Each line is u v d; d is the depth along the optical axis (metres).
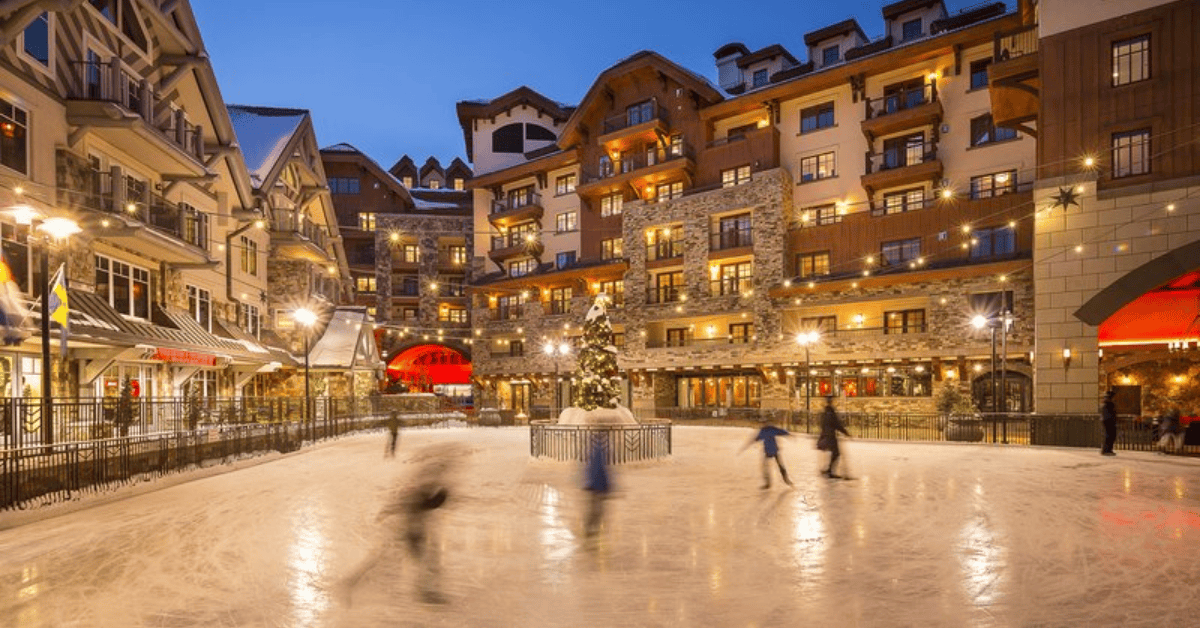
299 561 8.41
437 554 8.61
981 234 32.16
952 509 11.40
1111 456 19.88
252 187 31.25
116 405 16.88
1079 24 23.53
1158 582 7.30
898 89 36.50
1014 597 6.82
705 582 7.35
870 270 34.31
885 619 6.21
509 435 32.03
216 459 18.31
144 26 22.53
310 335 35.47
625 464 17.23
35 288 17.19
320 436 27.91
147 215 21.11
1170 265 21.61
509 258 51.34
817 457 20.00
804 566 7.96
